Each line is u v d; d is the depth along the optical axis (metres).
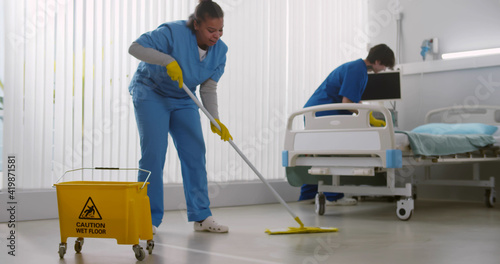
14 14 2.77
